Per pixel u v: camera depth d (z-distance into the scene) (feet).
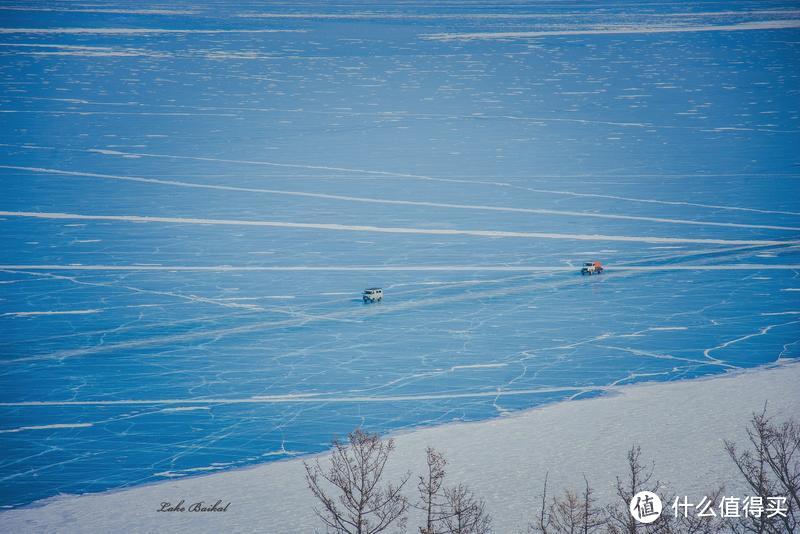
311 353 591.78
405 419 485.56
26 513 390.63
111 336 622.95
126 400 521.65
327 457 436.76
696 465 395.14
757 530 320.29
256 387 538.47
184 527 366.43
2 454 455.22
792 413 457.27
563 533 333.83
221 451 454.81
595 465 404.16
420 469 409.69
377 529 331.77
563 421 465.06
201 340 615.98
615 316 651.66
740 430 434.71
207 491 402.31
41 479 427.33
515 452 425.69
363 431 469.57
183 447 460.96
